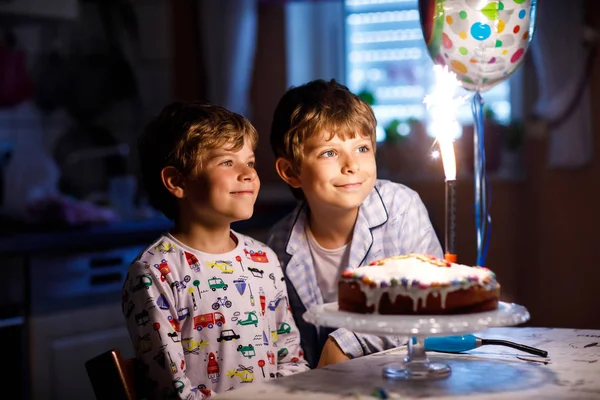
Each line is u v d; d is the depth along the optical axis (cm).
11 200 326
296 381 109
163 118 141
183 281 130
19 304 248
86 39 358
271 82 404
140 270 128
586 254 354
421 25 149
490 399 97
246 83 385
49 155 346
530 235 365
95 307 268
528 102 366
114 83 368
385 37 404
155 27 380
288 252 158
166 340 124
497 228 370
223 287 134
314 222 156
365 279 107
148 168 141
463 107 376
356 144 141
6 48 332
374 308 105
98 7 362
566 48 343
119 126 370
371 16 407
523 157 366
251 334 135
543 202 362
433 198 378
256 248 144
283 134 148
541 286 364
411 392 100
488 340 124
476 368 113
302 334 159
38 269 253
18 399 246
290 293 159
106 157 363
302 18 413
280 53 401
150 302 125
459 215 374
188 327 130
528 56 364
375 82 407
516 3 140
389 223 157
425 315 104
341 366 117
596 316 353
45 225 286
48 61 346
